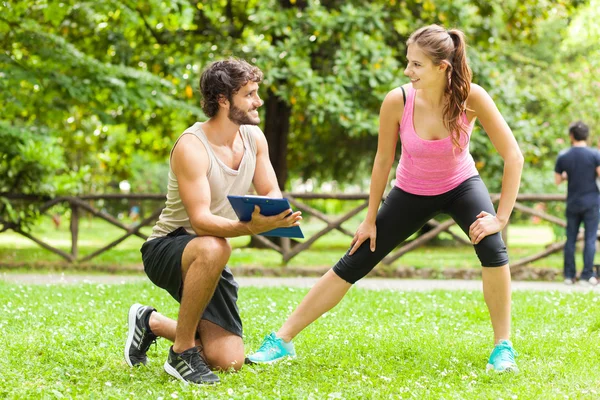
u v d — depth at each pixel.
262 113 20.30
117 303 8.76
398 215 5.97
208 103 5.36
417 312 8.39
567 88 21.50
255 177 5.71
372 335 6.96
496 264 5.78
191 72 16.28
